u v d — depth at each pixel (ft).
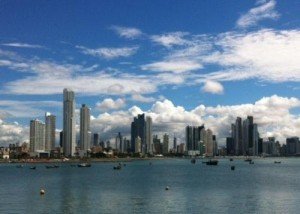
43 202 379.55
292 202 370.73
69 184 591.78
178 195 431.02
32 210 333.62
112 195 434.30
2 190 499.92
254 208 337.11
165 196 421.59
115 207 346.33
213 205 354.95
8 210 334.24
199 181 643.45
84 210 331.98
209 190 484.74
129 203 369.09
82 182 634.02
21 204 366.63
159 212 321.11
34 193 459.32
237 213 315.17
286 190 481.46
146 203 368.27
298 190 480.64
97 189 506.48
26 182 638.12
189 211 324.80
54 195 438.40
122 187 534.37
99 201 384.06
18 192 472.44
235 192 459.32
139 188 518.37
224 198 402.52
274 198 400.88
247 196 418.72
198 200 387.55
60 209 337.52
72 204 364.99
